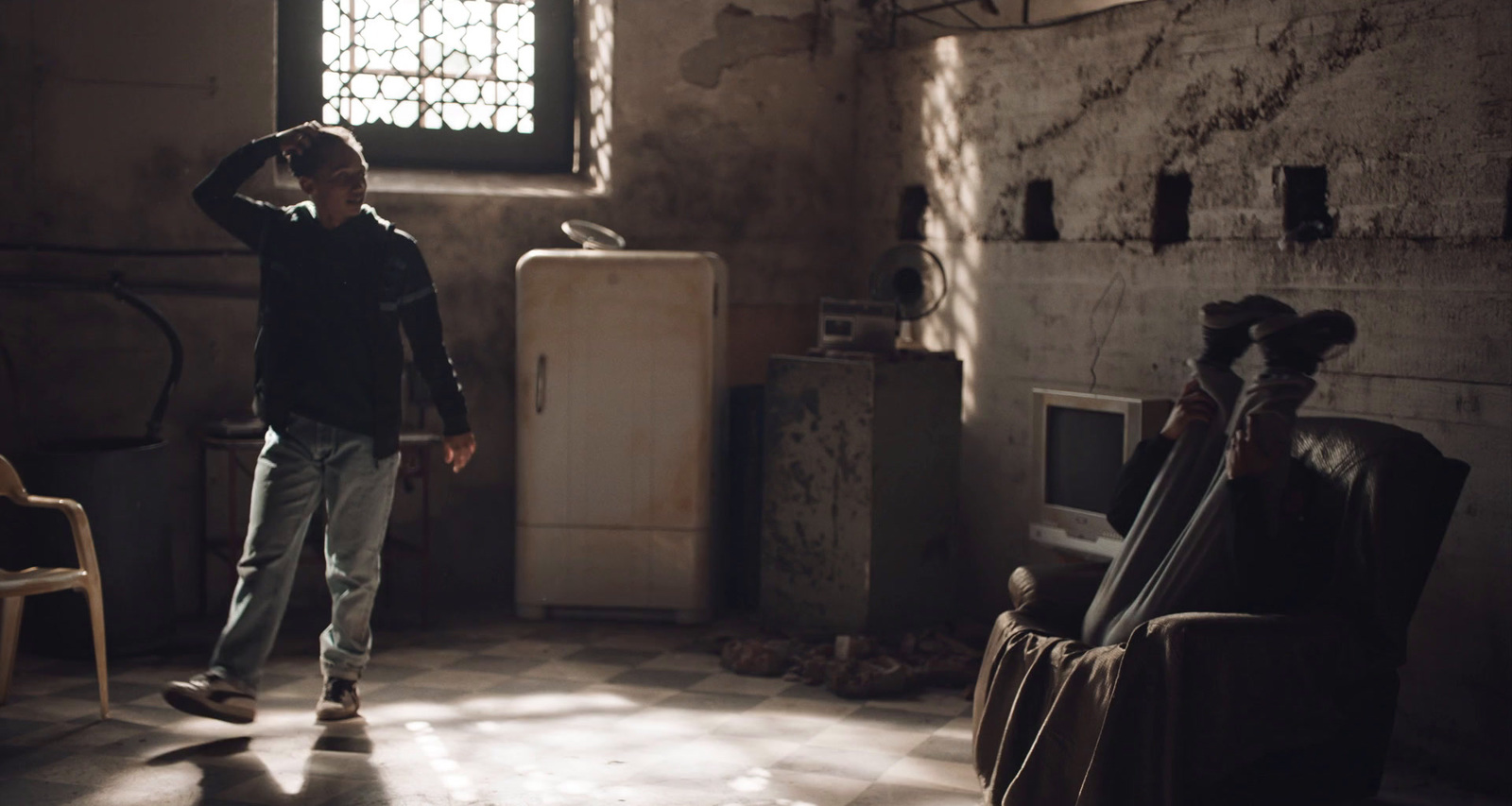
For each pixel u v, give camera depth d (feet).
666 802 11.58
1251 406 11.04
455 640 17.58
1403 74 13.19
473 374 19.65
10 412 17.62
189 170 18.26
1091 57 16.97
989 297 18.81
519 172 20.89
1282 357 11.32
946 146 19.51
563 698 14.92
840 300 17.39
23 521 16.24
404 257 13.12
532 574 18.57
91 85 17.72
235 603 12.91
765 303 21.09
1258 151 14.80
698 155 20.49
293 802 11.37
